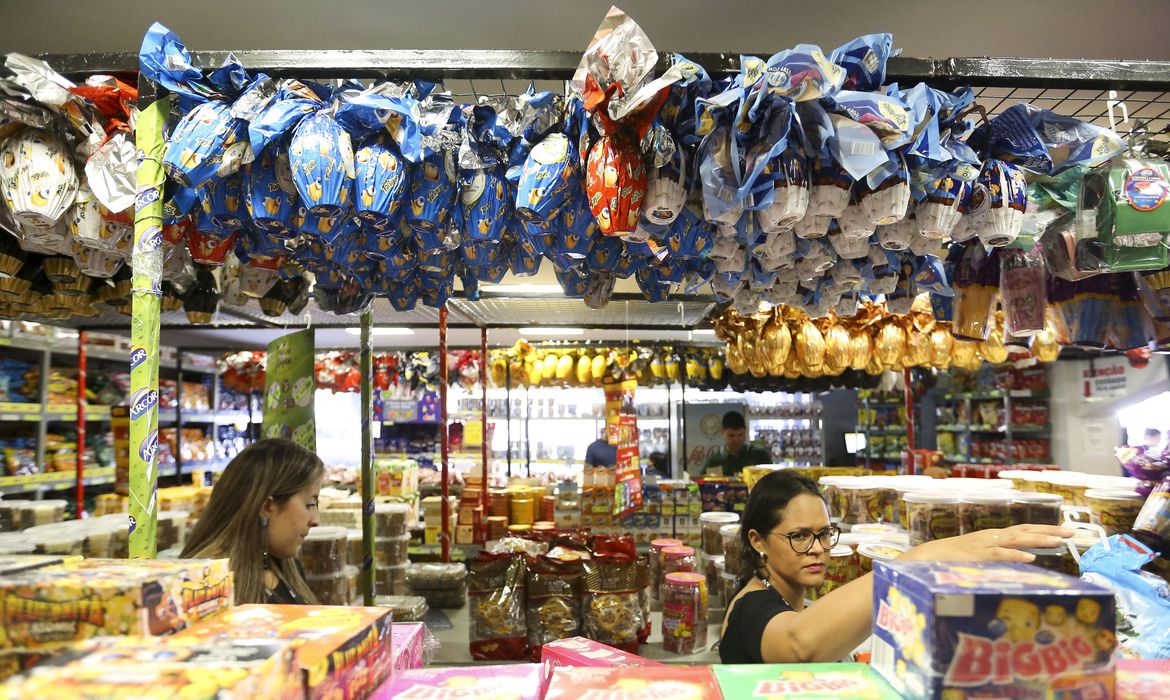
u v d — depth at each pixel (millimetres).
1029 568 885
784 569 1657
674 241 1926
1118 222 1808
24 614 784
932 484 2777
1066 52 2666
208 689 601
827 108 1603
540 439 7914
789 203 1604
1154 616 1285
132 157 1751
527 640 2967
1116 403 6609
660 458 6926
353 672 823
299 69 1689
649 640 3139
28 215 1783
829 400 7938
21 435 5035
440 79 1750
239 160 1655
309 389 2506
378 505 3820
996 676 743
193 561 949
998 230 1782
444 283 2506
